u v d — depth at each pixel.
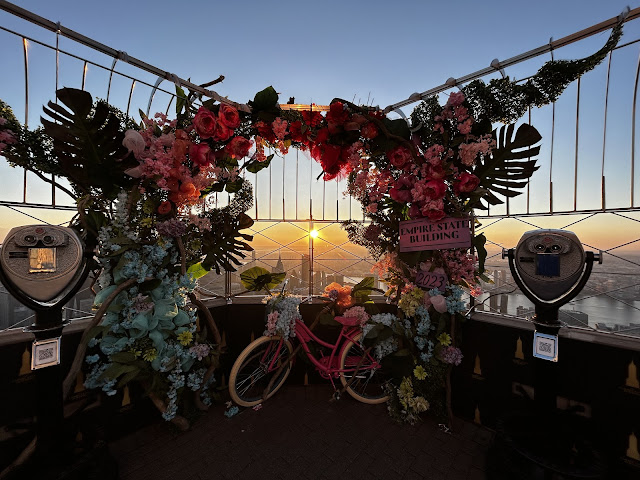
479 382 2.39
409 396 2.40
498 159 2.00
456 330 2.38
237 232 2.53
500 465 1.69
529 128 1.85
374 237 2.53
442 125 2.13
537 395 1.78
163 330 2.12
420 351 2.40
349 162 2.35
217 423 2.44
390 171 2.38
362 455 2.10
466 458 2.07
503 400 2.27
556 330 1.70
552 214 2.17
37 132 1.70
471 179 1.96
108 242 1.88
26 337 1.82
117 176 1.87
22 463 1.62
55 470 1.51
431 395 2.43
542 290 1.70
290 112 2.22
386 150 2.17
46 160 1.74
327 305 2.99
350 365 2.75
